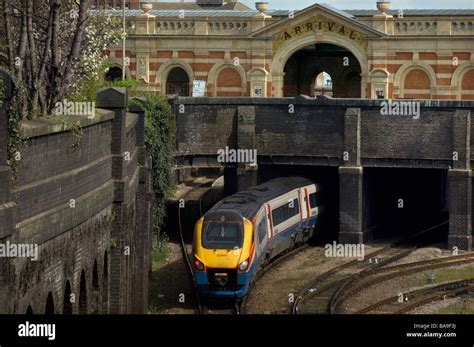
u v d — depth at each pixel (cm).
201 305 5772
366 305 5688
